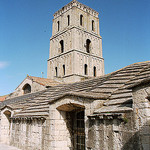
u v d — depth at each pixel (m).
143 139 7.77
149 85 8.04
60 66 51.97
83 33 52.72
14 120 19.80
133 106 8.45
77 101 11.77
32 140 15.82
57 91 20.80
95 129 10.02
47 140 13.86
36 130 15.55
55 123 13.70
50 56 57.03
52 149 13.28
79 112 14.28
